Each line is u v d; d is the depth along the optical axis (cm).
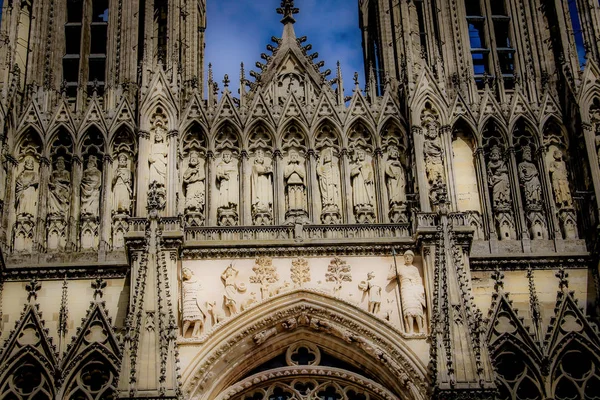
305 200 5803
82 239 5672
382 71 6444
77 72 6322
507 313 5478
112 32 6253
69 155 5866
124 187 5778
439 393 5019
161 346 5075
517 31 6312
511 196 5803
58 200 5750
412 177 5797
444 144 5834
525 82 6159
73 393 5297
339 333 5428
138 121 5866
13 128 5841
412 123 5853
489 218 5728
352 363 5481
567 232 5712
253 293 5453
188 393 5194
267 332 5412
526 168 5872
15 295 5472
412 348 5303
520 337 5425
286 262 5531
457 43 6275
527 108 5991
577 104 5862
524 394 5353
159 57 6112
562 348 5400
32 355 5341
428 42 6306
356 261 5538
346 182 5822
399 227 5628
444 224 5434
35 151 5853
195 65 6347
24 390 5341
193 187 5791
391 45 6331
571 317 5478
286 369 5441
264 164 5866
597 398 5331
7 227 5634
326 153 5906
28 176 5784
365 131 5966
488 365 5069
